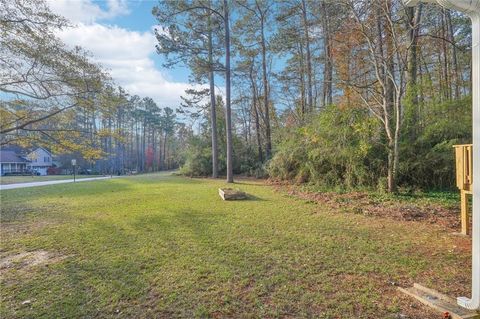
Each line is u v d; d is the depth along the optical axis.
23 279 3.29
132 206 8.01
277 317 2.41
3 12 6.91
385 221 5.70
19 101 8.05
